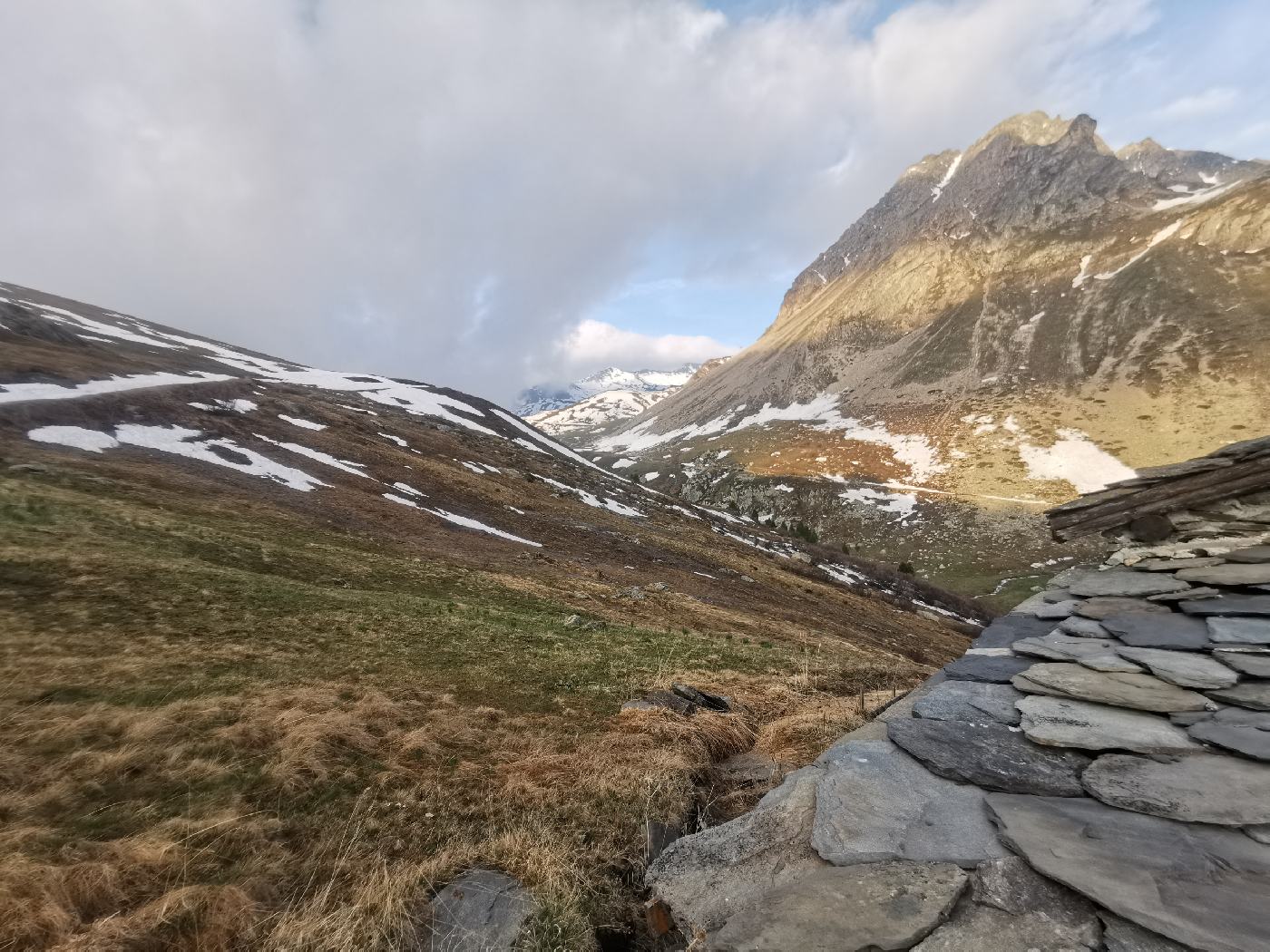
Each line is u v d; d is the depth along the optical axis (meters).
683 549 69.19
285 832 7.61
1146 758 4.20
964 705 5.56
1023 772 4.34
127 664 13.44
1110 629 6.70
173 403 50.88
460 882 6.45
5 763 8.31
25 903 5.41
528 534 57.00
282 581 24.84
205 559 25.38
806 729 10.53
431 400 125.44
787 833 4.45
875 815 4.15
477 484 67.06
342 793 8.68
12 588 16.98
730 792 8.97
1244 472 8.50
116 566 20.31
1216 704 4.68
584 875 6.76
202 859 6.75
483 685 15.96
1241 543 8.00
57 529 22.84
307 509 41.41
